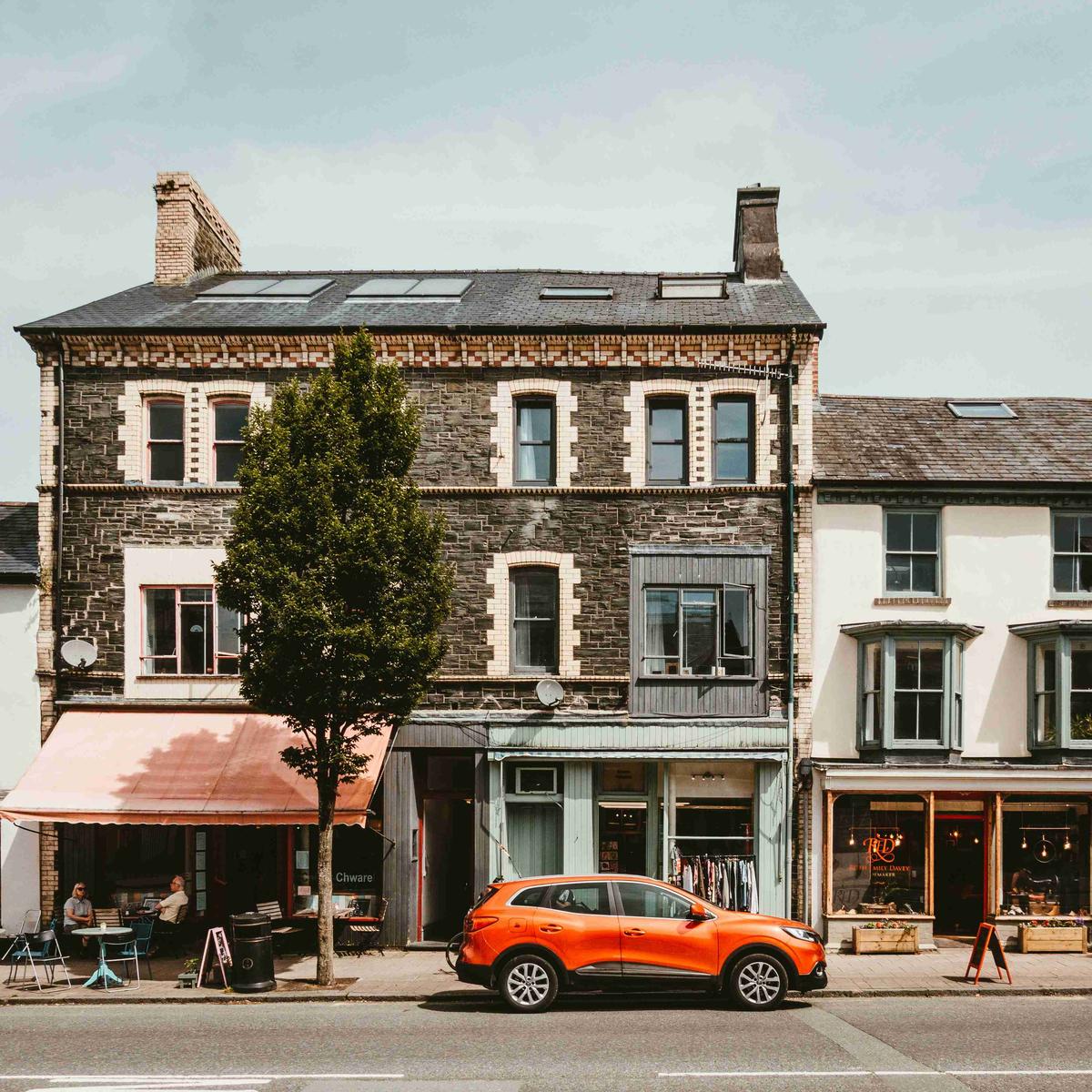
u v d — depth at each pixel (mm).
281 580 14750
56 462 19375
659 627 19047
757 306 20734
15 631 19141
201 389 19547
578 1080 10008
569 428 19359
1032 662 18781
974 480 18922
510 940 13438
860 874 18562
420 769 19297
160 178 23438
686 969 13359
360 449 15688
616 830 19016
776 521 19125
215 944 15477
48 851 18703
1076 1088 9719
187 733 18438
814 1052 11094
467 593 19078
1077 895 18484
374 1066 10625
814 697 18875
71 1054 11227
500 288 22922
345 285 23359
